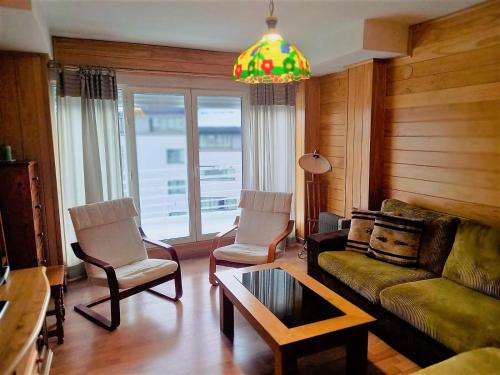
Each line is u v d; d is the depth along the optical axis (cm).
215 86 432
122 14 291
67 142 358
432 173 316
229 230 380
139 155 418
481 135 273
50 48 322
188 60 401
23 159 312
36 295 187
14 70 302
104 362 235
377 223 304
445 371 161
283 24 322
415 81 328
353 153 393
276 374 188
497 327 194
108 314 298
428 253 279
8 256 280
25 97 307
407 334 228
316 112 459
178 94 418
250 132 447
